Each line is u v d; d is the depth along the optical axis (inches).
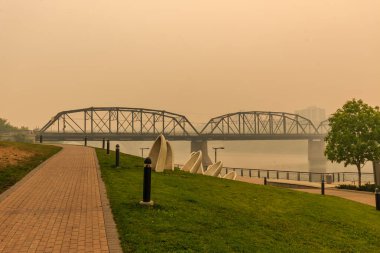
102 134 4675.2
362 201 886.4
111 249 225.6
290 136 6215.6
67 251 220.5
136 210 327.9
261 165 6451.8
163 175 627.5
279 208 469.1
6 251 219.1
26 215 304.2
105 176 542.0
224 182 659.4
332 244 328.5
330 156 1333.7
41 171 585.9
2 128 4933.6
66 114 4608.8
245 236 293.6
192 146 5403.5
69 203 352.2
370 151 1235.9
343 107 1336.1
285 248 283.0
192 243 250.7
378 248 344.5
